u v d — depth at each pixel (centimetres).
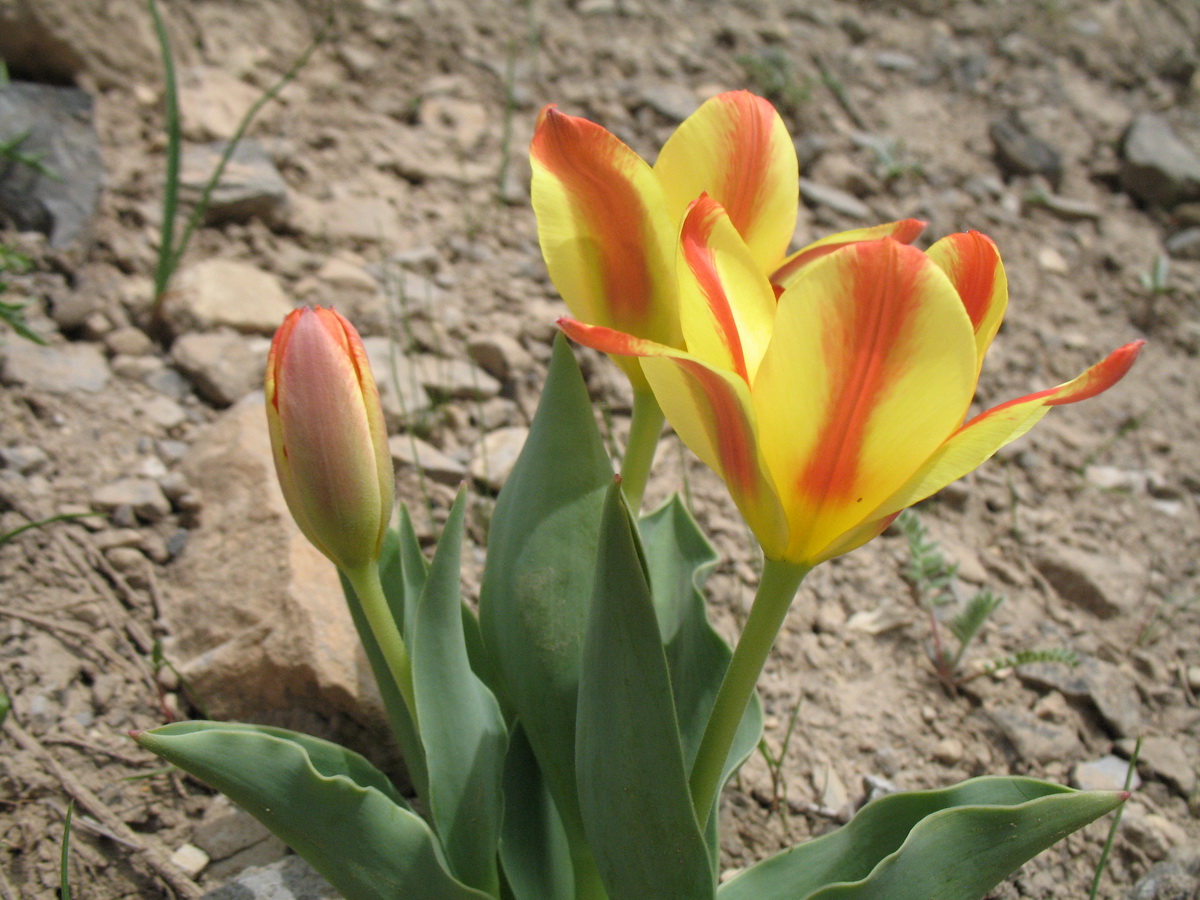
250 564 49
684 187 33
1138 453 74
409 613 37
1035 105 106
